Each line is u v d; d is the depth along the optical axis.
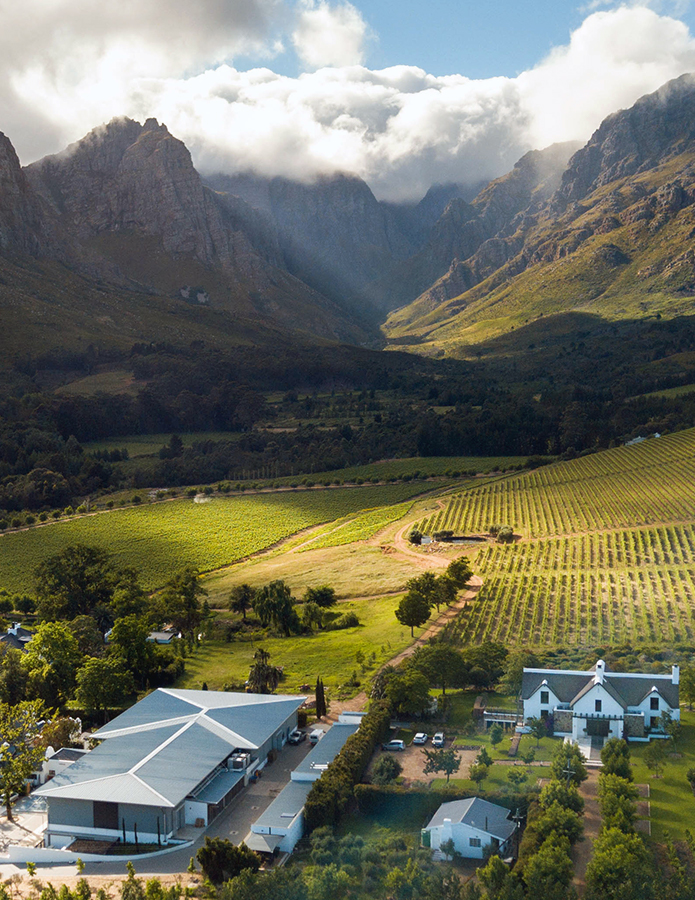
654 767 99.94
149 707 126.38
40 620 197.62
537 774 101.50
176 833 100.19
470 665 132.38
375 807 98.81
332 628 180.25
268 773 114.12
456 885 78.69
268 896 80.56
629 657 136.00
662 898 73.50
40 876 93.94
